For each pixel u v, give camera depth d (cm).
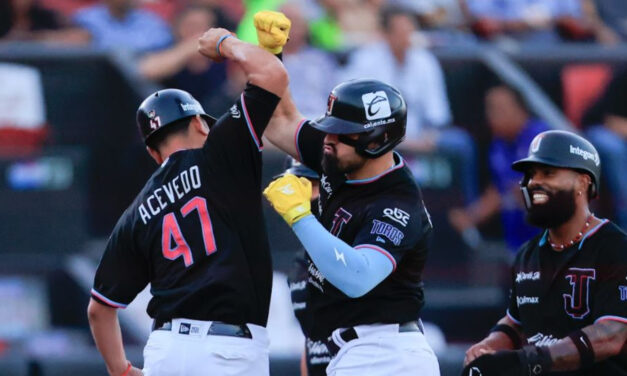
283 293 2681
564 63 3319
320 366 1524
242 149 1319
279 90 1313
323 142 1411
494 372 1377
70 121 2855
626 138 3238
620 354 1434
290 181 1266
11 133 2783
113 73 2884
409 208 1305
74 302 2703
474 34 3606
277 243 2739
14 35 3152
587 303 1426
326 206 1362
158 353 1336
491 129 3109
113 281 1374
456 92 3159
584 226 1448
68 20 3191
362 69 3072
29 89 2822
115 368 1441
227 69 3009
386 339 1326
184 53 2994
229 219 1320
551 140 1446
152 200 1349
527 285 1494
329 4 3362
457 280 2881
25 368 2416
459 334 2822
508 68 3147
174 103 1391
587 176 1452
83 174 2759
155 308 1362
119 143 2867
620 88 3297
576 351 1379
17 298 2683
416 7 3550
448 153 2923
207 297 1312
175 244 1328
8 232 2697
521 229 3044
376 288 1325
